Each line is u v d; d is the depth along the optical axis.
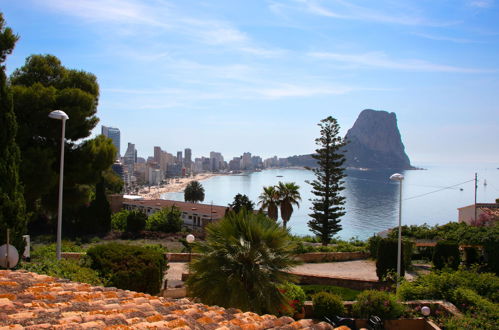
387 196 154.88
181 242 22.69
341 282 15.71
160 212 30.62
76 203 23.84
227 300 8.34
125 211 31.22
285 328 4.46
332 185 32.44
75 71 23.27
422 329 9.64
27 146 20.44
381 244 15.95
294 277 8.92
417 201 150.62
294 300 10.66
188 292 9.04
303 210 125.00
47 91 20.17
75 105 20.98
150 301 4.88
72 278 8.76
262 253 8.78
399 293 11.30
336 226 32.50
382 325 9.63
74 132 21.39
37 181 19.20
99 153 22.84
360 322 9.90
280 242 8.93
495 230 18.69
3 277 5.27
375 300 10.16
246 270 8.57
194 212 43.03
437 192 197.12
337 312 10.56
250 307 8.29
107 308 4.28
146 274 10.34
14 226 10.16
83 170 22.42
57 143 21.88
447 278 11.27
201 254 8.99
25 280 5.26
